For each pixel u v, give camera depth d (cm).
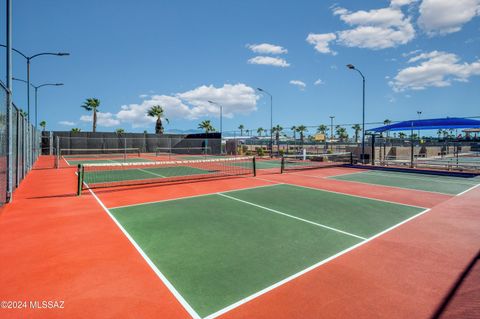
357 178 1557
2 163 903
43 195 1046
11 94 898
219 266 456
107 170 1988
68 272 435
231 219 726
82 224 681
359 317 327
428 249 529
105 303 354
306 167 2195
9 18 888
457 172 1792
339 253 510
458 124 1998
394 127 2338
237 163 2597
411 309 343
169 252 512
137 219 725
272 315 330
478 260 480
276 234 611
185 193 1088
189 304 351
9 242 560
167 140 4662
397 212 804
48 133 3916
